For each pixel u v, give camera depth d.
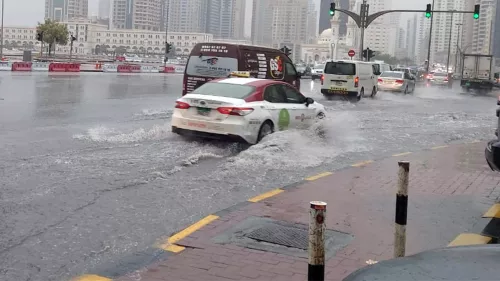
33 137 11.40
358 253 5.36
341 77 26.31
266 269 4.91
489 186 8.30
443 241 5.78
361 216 6.59
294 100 12.49
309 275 3.34
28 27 172.62
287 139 10.98
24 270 4.89
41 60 62.53
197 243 5.55
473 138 14.38
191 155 9.98
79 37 155.88
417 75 62.66
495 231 6.16
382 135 14.05
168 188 7.77
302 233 5.89
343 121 14.54
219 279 4.69
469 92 42.16
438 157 10.72
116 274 4.81
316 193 7.61
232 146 10.96
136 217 6.44
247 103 10.95
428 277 2.52
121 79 37.00
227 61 16.16
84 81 31.77
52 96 20.98
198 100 10.92
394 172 9.09
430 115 20.12
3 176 7.98
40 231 5.87
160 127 12.95
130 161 9.34
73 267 4.98
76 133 12.13
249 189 7.89
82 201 6.97
